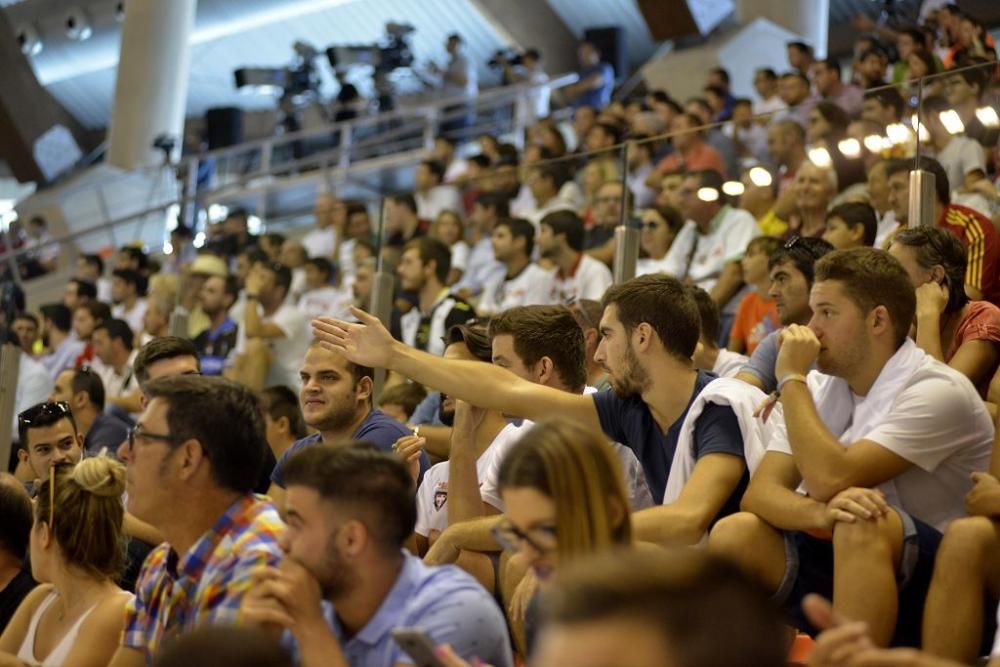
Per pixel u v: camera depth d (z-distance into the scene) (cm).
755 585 130
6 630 439
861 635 184
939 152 561
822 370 388
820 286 386
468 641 293
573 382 463
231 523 342
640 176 676
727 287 649
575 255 687
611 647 125
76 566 416
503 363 461
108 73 2323
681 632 125
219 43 2236
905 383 376
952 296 462
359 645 296
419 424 601
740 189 651
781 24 1403
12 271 1130
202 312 838
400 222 757
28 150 1867
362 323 427
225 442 345
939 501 372
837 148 610
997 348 455
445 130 1479
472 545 405
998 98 551
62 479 422
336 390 486
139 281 989
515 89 1448
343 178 913
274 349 796
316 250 795
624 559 131
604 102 1454
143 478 344
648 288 416
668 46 1443
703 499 380
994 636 349
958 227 547
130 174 1616
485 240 726
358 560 295
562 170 702
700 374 419
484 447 472
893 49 1119
